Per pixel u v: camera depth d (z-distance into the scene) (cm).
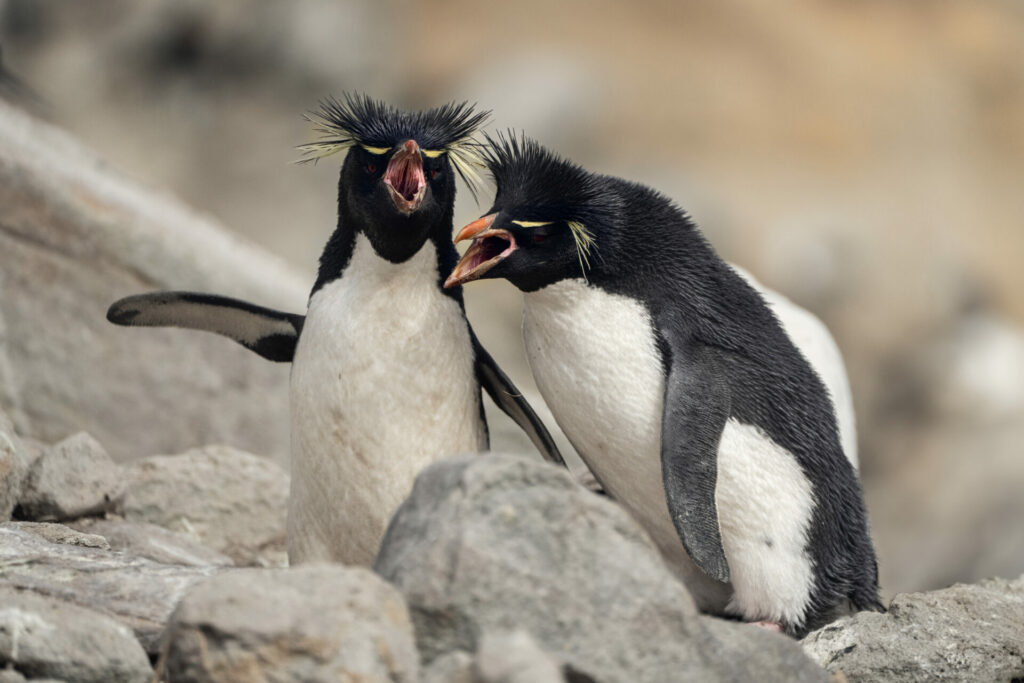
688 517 865
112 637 704
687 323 947
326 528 929
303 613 631
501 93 4806
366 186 899
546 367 967
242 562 1202
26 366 1474
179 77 4281
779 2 5775
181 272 1560
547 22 5294
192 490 1214
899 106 5209
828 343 1467
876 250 4528
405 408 901
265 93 4338
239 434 1567
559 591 661
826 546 952
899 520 3500
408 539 693
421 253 909
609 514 688
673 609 675
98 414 1502
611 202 959
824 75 5359
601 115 4853
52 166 1546
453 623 652
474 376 954
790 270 4372
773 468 930
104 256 1522
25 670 692
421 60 4928
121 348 1519
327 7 4472
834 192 4688
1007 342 4362
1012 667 888
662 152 4762
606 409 944
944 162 5028
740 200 4553
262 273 1680
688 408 905
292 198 4200
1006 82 5509
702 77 5153
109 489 1075
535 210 929
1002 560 3086
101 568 846
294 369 931
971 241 4666
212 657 627
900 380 4344
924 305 4462
